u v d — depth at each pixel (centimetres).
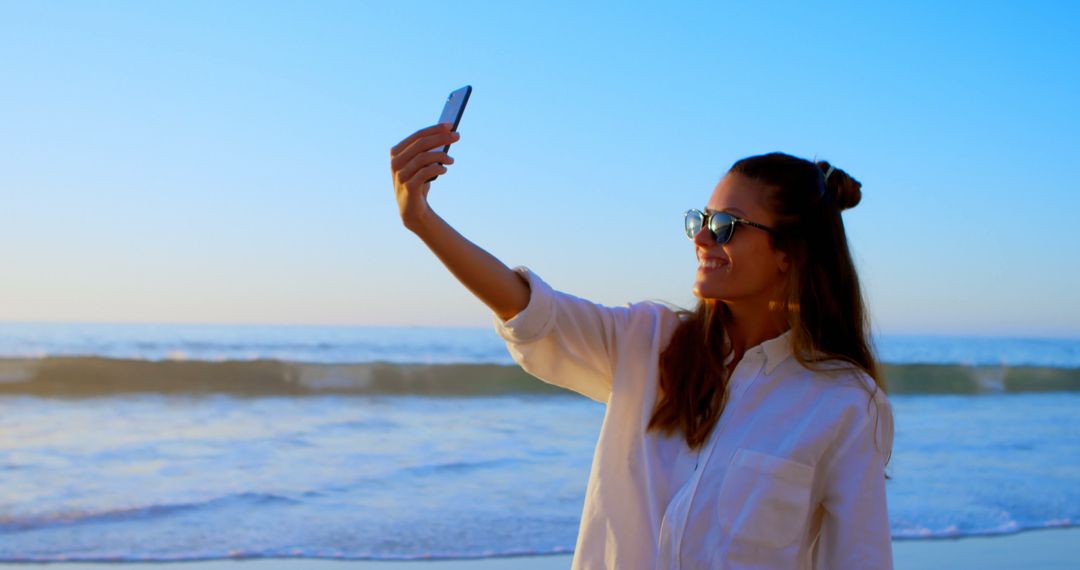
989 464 1001
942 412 1527
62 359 1478
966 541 665
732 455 193
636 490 198
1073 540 677
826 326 207
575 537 646
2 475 825
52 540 601
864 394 200
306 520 672
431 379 1565
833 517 195
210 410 1302
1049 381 1908
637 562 192
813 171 212
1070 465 1005
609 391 218
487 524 675
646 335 211
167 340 2950
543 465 917
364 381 1549
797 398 199
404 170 177
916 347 4031
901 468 964
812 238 208
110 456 930
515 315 201
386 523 669
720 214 206
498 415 1298
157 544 598
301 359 2220
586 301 209
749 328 211
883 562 192
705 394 200
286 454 957
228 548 593
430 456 959
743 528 187
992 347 4116
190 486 787
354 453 970
